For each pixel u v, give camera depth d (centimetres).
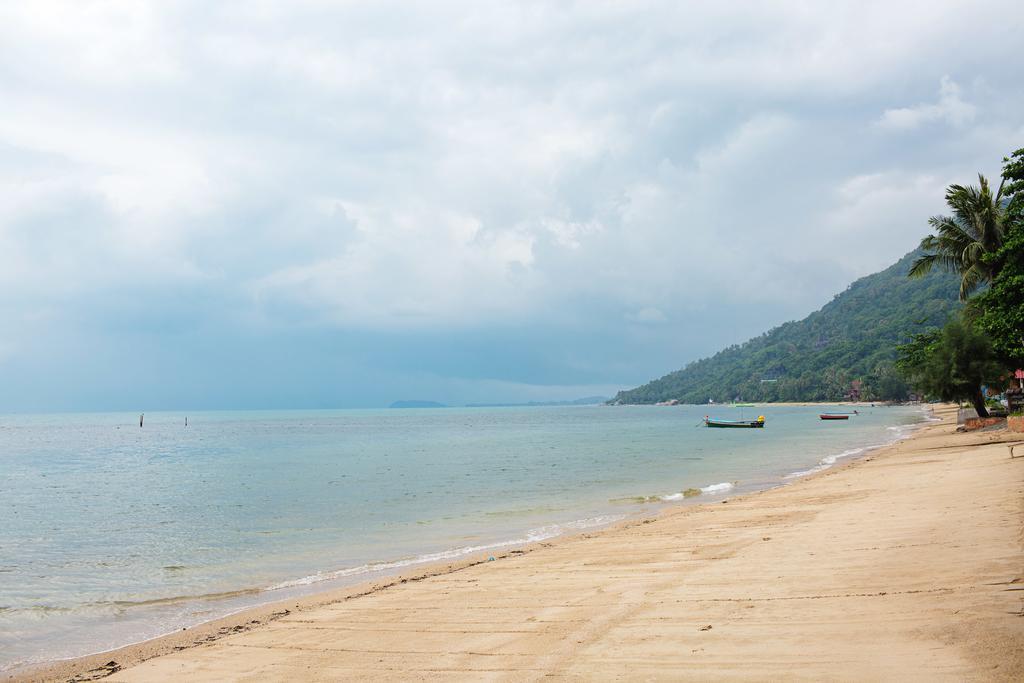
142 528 2233
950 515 1194
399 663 735
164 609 1216
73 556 1764
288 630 965
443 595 1076
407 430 12838
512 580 1141
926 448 3366
